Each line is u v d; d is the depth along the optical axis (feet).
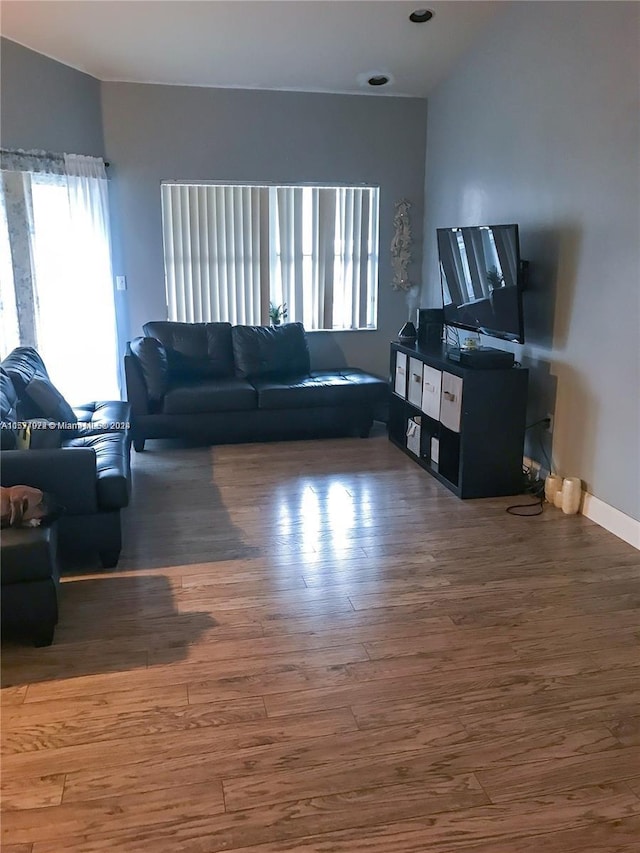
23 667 7.85
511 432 13.12
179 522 12.05
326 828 5.73
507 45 14.16
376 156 18.72
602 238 11.51
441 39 15.29
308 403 16.66
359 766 6.40
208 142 17.70
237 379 17.17
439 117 17.90
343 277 19.38
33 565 7.91
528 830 5.72
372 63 16.38
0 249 14.76
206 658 8.05
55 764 6.41
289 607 9.21
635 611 9.15
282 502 13.03
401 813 5.88
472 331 15.26
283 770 6.35
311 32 14.82
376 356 20.07
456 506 12.87
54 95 15.56
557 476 13.08
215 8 13.73
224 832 5.70
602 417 11.80
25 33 14.24
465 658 8.09
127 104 17.03
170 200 17.88
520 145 13.94
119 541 10.12
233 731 6.86
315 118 18.17
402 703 7.30
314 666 7.92
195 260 18.37
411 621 8.89
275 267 18.95
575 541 11.34
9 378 11.30
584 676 7.77
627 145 10.75
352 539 11.39
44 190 15.62
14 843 5.60
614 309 11.31
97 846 5.57
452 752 6.59
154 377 15.87
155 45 15.15
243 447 16.63
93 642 8.34
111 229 17.58
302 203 18.63
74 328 16.63
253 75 16.83
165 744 6.67
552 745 6.69
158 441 17.19
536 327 13.69
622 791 6.13
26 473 9.53
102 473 9.99
